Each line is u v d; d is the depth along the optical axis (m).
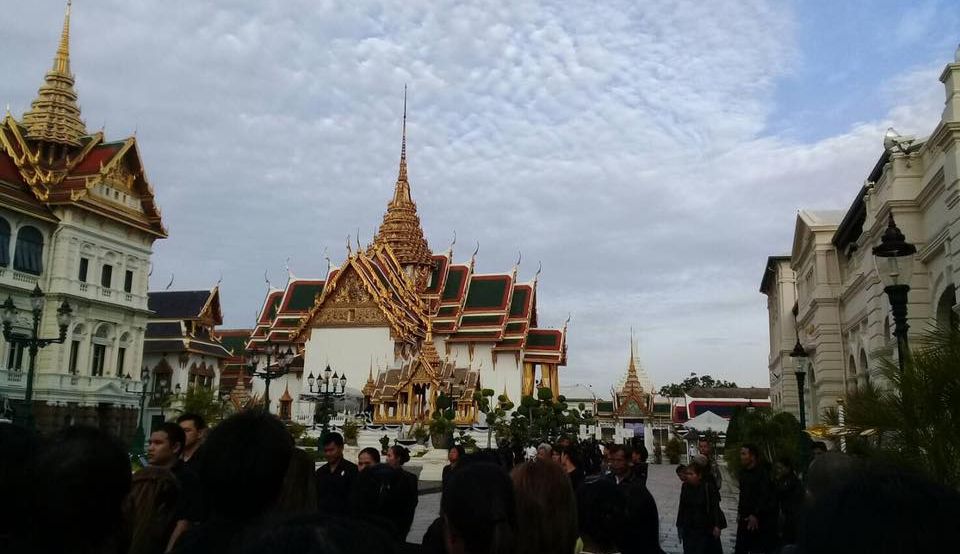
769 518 12.93
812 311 45.00
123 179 62.78
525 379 99.56
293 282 101.69
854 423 12.02
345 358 91.31
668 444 92.50
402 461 11.49
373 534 2.67
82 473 3.91
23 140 59.12
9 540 3.90
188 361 81.88
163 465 7.84
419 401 81.94
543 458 5.16
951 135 22.33
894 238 12.98
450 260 103.00
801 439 24.33
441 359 88.94
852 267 38.91
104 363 60.69
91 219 59.34
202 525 4.51
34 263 55.47
